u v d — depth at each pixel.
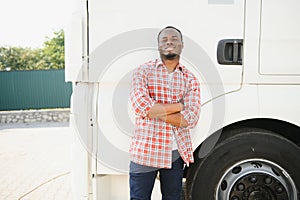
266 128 3.14
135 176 2.74
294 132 3.14
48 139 10.10
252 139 2.97
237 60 2.85
